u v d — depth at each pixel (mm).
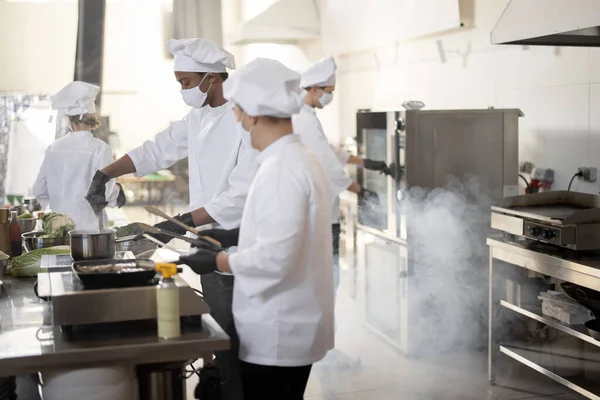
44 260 2490
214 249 2166
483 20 4414
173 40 2703
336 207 4027
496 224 3426
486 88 4445
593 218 2957
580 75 3605
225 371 2771
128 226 2920
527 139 4078
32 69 6191
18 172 5867
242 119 2059
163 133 3160
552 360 3357
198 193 2918
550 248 3176
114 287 1957
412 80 5504
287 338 2039
